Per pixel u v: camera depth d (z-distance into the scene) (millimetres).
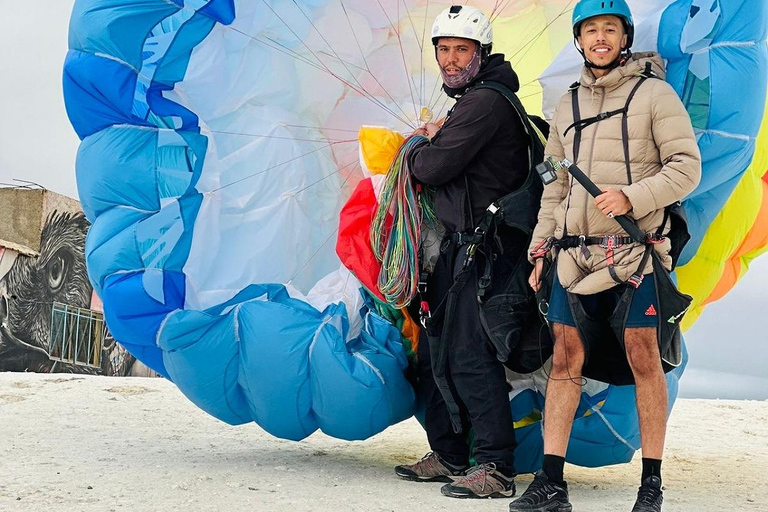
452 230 3793
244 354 4062
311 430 4254
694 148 3213
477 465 3707
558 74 4223
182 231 4234
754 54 3785
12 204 19078
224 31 4438
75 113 4281
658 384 3209
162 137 4270
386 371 4059
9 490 3527
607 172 3262
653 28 3838
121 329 4168
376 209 4152
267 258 4445
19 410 5812
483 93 3756
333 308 4199
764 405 7594
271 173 4516
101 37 4129
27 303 18578
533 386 4074
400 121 4820
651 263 3213
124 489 3596
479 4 4781
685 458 5078
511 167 3793
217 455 4602
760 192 4254
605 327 3365
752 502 3809
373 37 4809
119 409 6031
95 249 4211
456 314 3734
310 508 3328
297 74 4672
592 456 4191
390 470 4316
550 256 3422
